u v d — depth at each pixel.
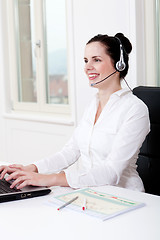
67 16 3.19
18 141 3.85
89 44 1.79
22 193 1.37
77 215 1.18
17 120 3.81
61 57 3.41
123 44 1.79
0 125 4.04
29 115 3.68
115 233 1.04
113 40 1.77
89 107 1.91
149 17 2.62
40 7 3.50
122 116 1.73
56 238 1.01
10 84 3.96
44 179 1.52
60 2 3.34
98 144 1.75
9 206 1.30
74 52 3.10
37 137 3.61
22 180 1.50
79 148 1.88
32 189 1.45
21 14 3.74
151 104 1.81
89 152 1.79
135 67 2.63
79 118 3.13
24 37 3.75
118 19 2.73
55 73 3.50
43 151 3.57
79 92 3.11
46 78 3.60
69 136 3.26
